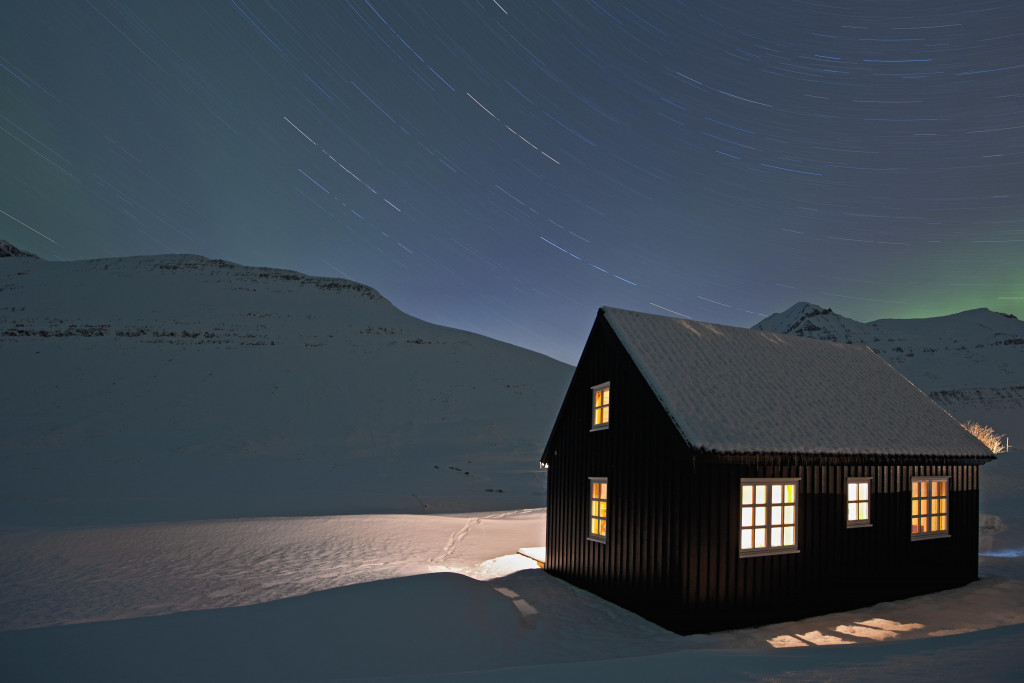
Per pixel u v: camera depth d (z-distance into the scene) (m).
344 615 9.03
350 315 121.19
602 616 10.46
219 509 26.20
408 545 17.12
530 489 38.16
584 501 12.64
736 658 6.78
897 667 5.92
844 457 10.90
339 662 7.48
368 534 18.44
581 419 13.06
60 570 14.27
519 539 18.12
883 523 11.76
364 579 13.31
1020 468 28.62
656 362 11.23
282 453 50.19
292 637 8.09
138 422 60.62
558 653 8.50
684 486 9.64
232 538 17.67
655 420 10.50
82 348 83.56
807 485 10.83
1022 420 120.19
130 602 11.80
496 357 106.75
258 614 8.86
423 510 27.00
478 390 86.81
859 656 6.69
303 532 18.53
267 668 7.11
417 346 104.31
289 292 130.50
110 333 90.81
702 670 6.16
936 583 12.39
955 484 13.09
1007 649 6.62
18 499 29.00
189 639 7.71
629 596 10.79
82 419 59.56
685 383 10.97
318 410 70.94
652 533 10.30
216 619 8.55
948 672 5.56
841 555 11.11
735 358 12.60
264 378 80.25
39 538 17.14
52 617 10.87
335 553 16.11
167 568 14.53
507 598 11.35
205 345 90.62
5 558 15.20
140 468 41.41
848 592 11.10
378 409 73.62
